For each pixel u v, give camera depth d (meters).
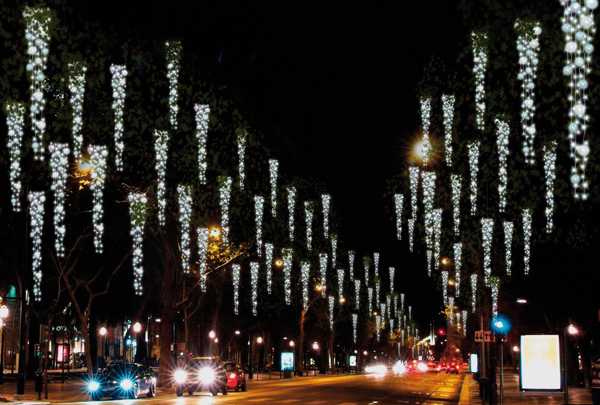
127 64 41.25
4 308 47.41
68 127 40.56
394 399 46.75
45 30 25.98
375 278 102.75
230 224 60.75
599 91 23.31
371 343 151.75
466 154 38.53
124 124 42.81
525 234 41.44
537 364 32.16
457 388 65.12
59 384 64.12
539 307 56.25
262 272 85.69
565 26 13.49
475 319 73.81
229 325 87.06
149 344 91.88
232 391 56.59
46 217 55.09
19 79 33.75
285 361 92.69
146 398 47.25
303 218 80.50
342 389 59.81
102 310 65.88
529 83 19.03
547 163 32.62
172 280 59.19
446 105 33.84
